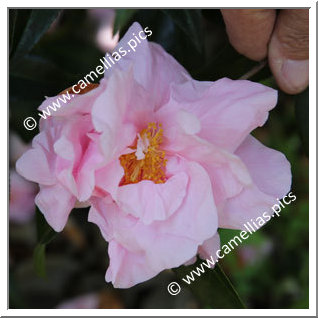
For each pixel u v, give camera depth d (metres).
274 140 0.54
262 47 0.34
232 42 0.34
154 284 0.53
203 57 0.35
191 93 0.30
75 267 0.54
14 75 0.35
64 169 0.28
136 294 0.53
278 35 0.34
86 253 0.55
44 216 0.30
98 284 0.53
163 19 0.35
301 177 0.54
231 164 0.28
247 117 0.28
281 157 0.31
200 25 0.33
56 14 0.31
